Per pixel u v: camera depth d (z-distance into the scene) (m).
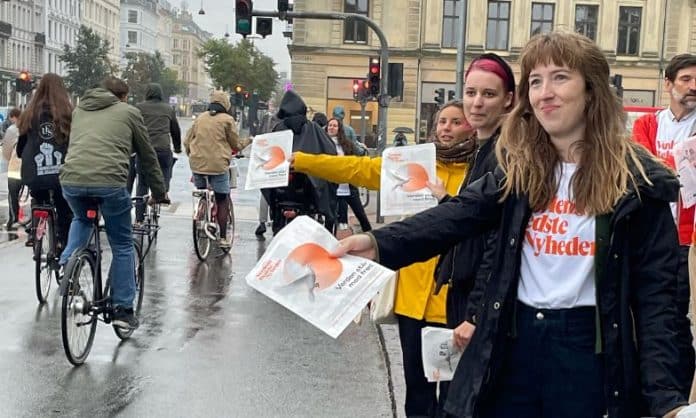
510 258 2.78
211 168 11.28
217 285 9.70
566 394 2.73
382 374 6.43
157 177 6.93
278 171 4.88
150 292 9.16
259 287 2.71
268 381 6.16
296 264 2.71
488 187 2.87
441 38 50.16
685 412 2.45
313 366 6.59
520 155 2.79
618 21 50.53
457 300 3.86
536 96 2.75
